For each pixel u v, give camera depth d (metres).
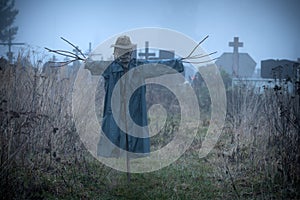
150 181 8.49
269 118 9.48
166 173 8.91
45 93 9.29
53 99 9.48
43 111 9.05
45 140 8.73
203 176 8.74
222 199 7.83
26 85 8.99
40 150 8.52
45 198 7.55
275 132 9.32
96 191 8.00
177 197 7.83
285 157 8.27
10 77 8.73
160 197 7.83
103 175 8.57
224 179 8.50
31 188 7.64
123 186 8.20
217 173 8.80
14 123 8.02
